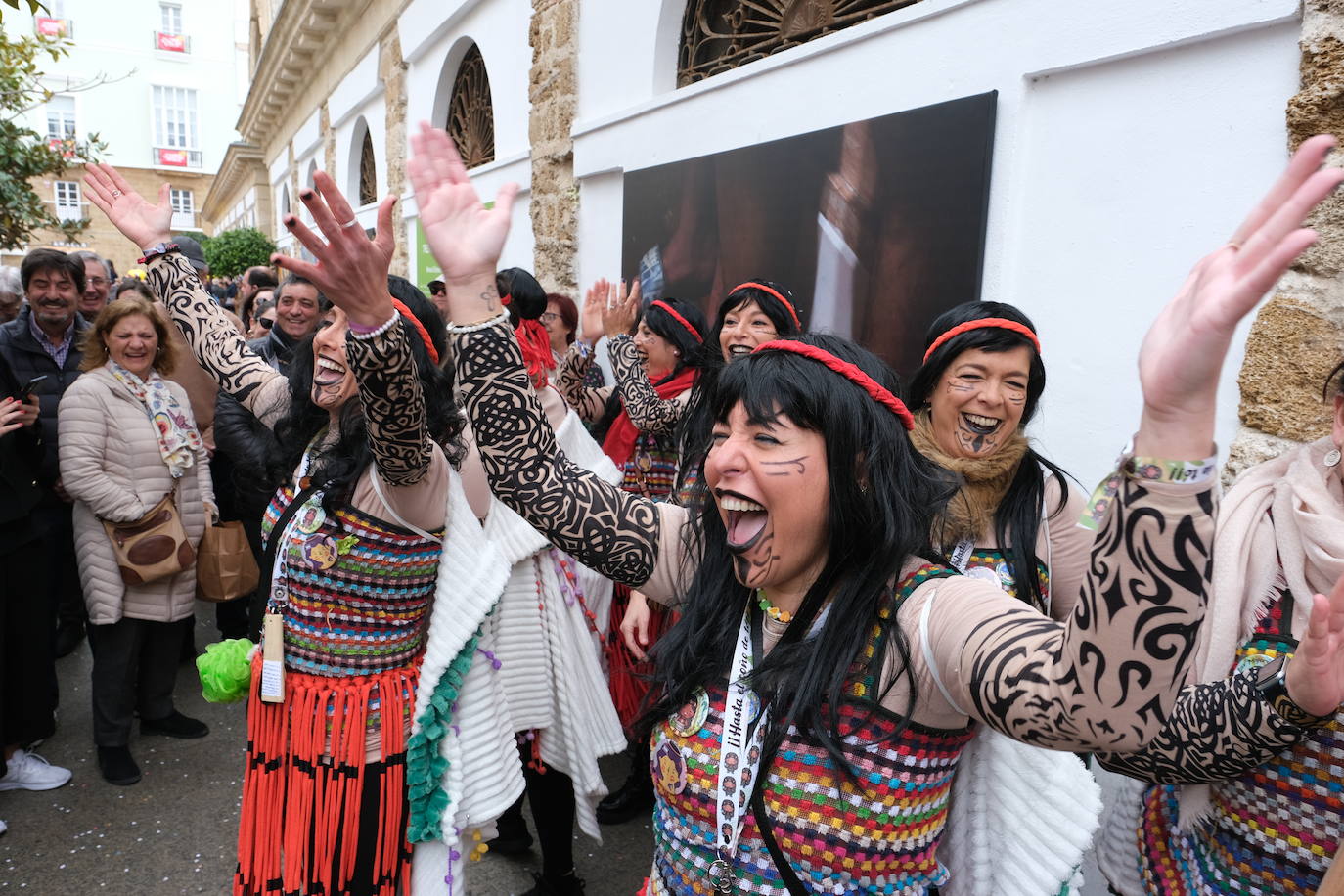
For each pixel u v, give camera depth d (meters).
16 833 2.78
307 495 1.74
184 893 2.53
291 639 1.73
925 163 2.71
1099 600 0.76
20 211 5.52
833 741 0.99
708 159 3.89
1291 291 1.86
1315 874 1.27
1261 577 1.34
